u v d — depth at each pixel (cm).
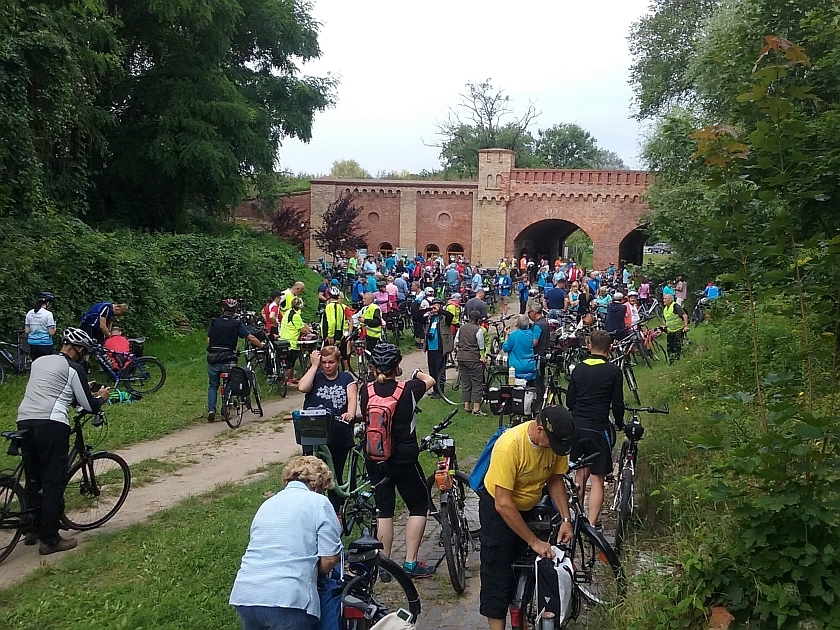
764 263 507
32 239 1695
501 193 4375
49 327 1359
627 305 1969
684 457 754
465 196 4462
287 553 398
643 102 4119
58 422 687
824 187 551
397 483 627
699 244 693
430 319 1516
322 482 443
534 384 1216
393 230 4512
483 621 553
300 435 664
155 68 3028
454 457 649
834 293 454
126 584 612
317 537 408
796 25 859
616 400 671
